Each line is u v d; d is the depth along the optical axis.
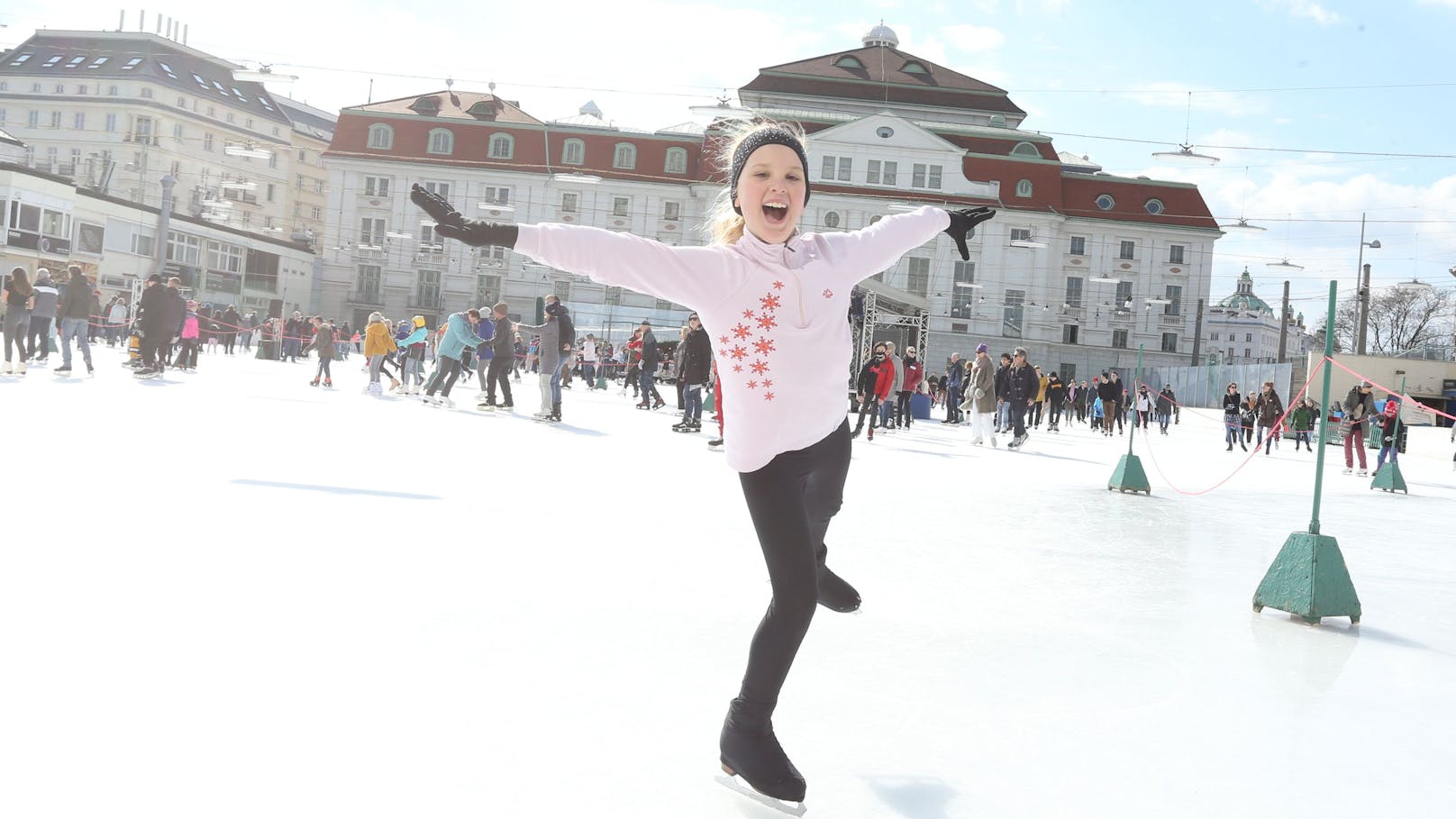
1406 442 26.28
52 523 4.74
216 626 3.38
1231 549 6.80
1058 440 22.19
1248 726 3.10
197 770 2.29
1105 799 2.47
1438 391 45.72
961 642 3.91
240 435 9.11
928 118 67.00
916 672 3.46
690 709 2.93
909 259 63.66
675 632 3.74
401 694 2.88
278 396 15.08
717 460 10.61
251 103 87.31
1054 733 2.93
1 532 4.48
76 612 3.40
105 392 12.86
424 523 5.57
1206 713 3.21
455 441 10.33
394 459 8.34
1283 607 4.70
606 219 63.94
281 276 67.00
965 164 63.50
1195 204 66.50
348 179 65.00
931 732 2.88
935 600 4.63
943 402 40.88
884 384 16.47
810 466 2.48
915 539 6.38
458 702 2.85
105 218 49.88
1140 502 9.43
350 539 4.96
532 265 64.19
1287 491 11.95
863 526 6.79
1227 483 12.63
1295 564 4.71
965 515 7.66
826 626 4.03
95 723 2.51
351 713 2.71
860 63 68.56
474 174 64.25
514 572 4.53
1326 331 4.76
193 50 82.69
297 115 105.25
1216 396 50.91
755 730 2.35
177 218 55.72
